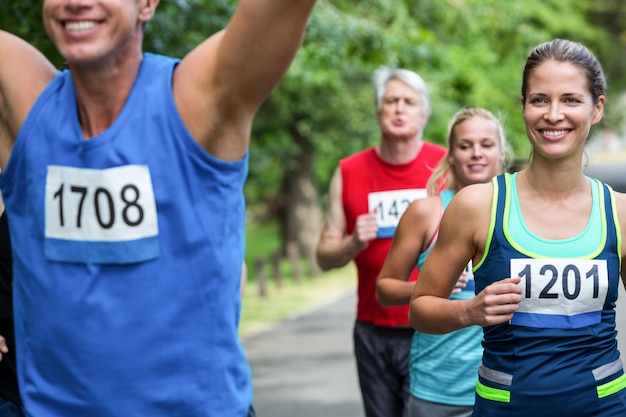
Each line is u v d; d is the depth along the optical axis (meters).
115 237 3.32
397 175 8.32
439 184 6.88
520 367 4.50
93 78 3.32
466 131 6.66
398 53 17.28
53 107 3.43
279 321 21.89
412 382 6.59
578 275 4.43
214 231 3.33
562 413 4.48
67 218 3.36
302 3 3.10
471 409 6.32
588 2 37.62
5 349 4.54
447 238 4.69
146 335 3.33
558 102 4.44
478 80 25.38
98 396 3.36
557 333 4.46
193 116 3.29
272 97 29.03
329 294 27.86
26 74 3.56
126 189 3.31
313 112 31.38
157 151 3.31
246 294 28.25
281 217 39.25
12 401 4.68
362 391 8.02
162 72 3.36
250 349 17.78
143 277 3.33
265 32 3.12
